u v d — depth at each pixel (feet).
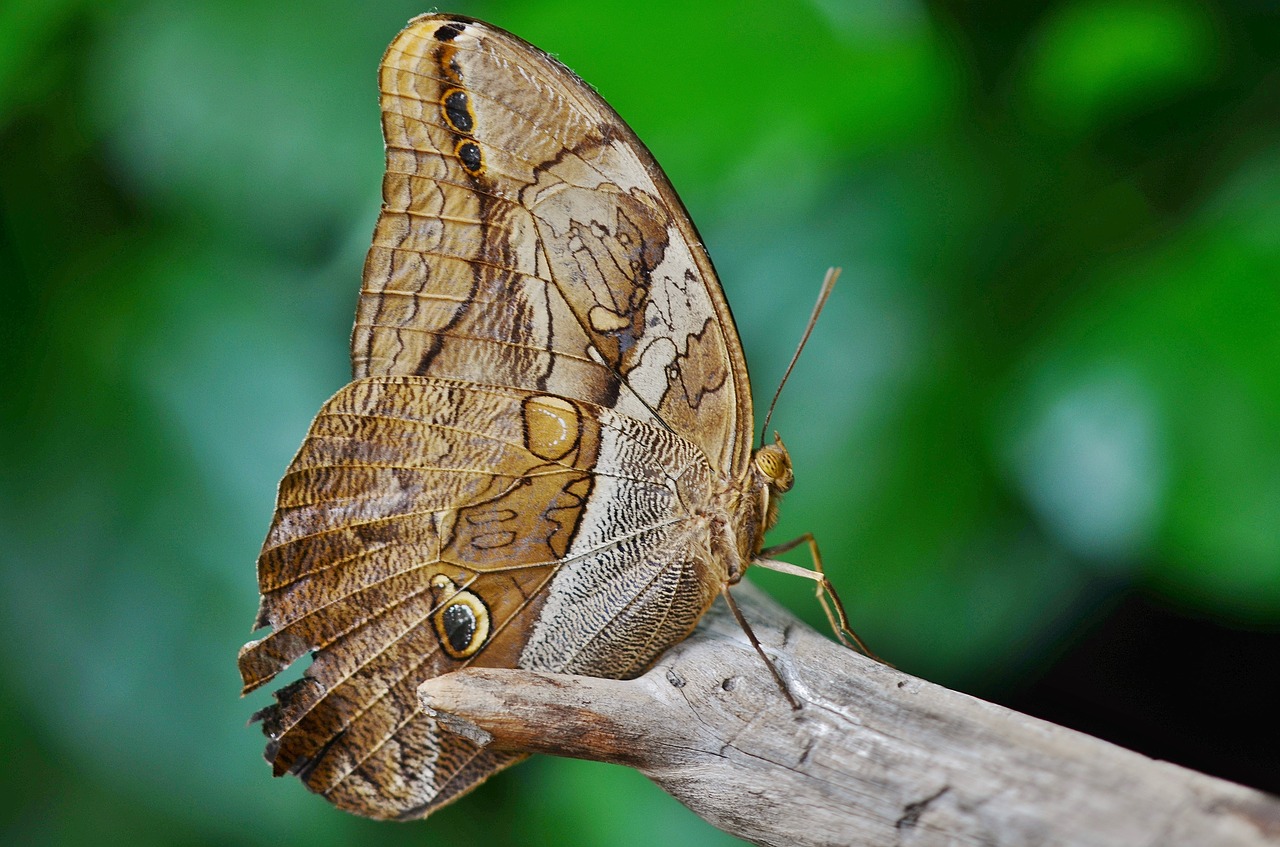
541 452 1.61
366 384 1.60
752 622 1.62
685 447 1.61
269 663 1.60
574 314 1.60
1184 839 1.53
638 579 1.62
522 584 1.62
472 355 1.60
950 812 1.55
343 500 1.60
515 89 1.59
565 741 1.58
